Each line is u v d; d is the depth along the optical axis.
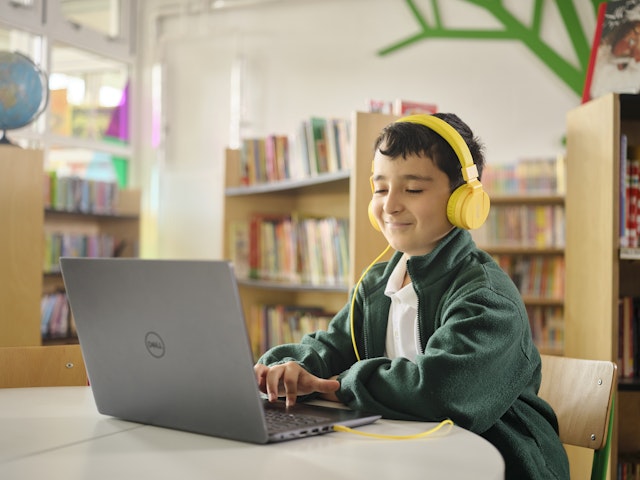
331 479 0.82
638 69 2.44
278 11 5.75
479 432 1.18
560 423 1.51
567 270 2.67
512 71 5.34
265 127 5.76
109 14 5.66
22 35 4.87
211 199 5.79
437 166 1.30
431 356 1.14
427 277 1.34
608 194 2.32
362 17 5.58
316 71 5.66
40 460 0.90
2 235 3.18
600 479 1.42
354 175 2.50
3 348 1.61
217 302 0.94
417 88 5.48
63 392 1.37
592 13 5.21
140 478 0.82
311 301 3.91
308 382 1.23
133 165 5.93
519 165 5.11
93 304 1.08
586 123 2.50
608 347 2.31
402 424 1.12
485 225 5.08
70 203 4.64
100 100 5.55
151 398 1.07
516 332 1.23
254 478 0.82
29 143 4.91
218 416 1.00
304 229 3.41
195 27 5.91
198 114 5.89
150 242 5.91
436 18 5.43
